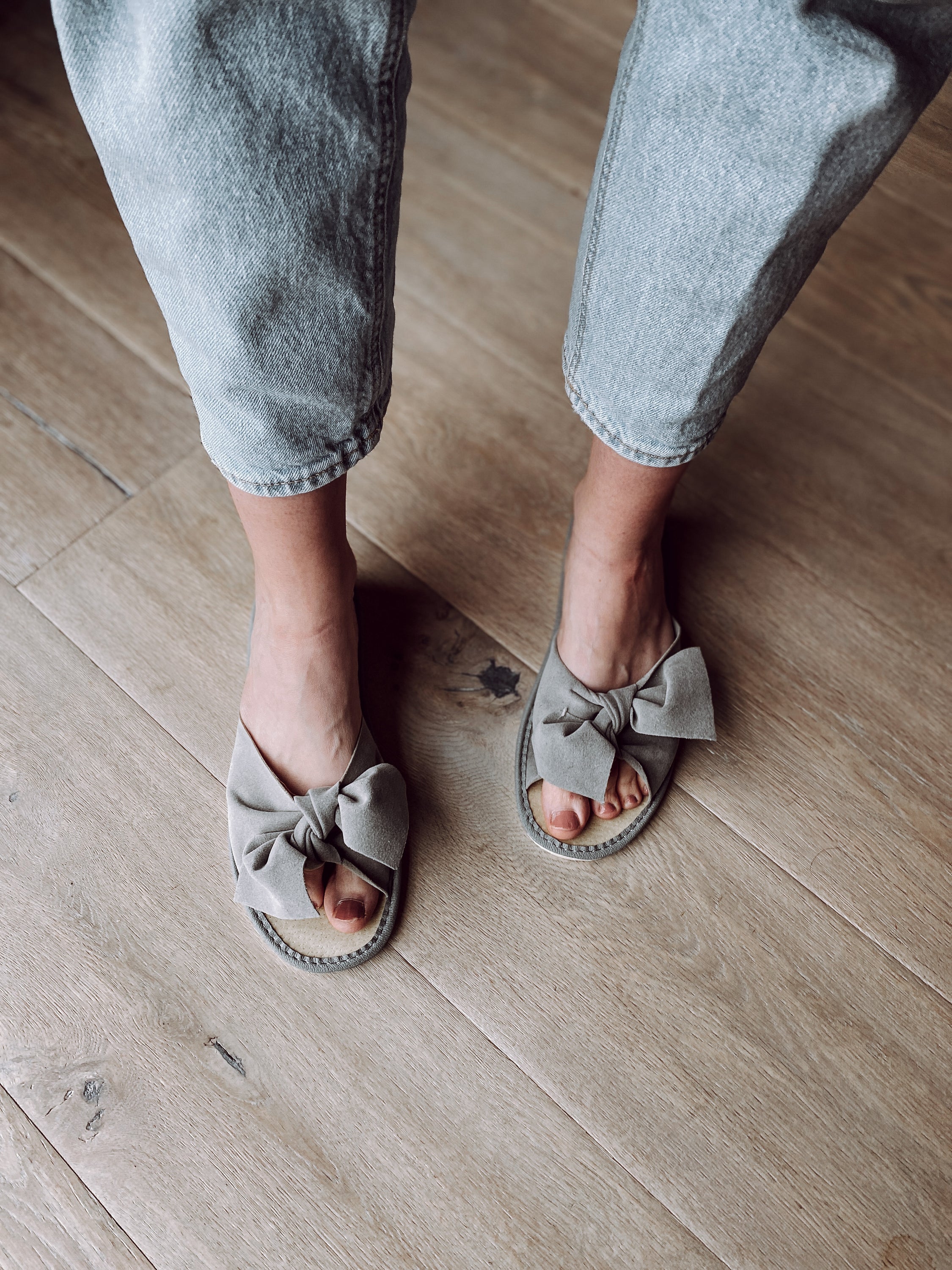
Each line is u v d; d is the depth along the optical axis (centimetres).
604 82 113
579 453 90
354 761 71
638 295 57
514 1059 67
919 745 78
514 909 71
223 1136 64
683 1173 64
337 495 63
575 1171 64
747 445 91
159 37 46
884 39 49
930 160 60
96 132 49
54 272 96
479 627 81
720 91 50
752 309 56
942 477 90
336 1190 63
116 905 70
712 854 74
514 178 105
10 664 78
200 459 88
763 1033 68
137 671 78
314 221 50
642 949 70
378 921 70
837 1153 65
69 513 84
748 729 78
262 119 48
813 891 73
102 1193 63
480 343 95
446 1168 64
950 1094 67
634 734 74
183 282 51
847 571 85
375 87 49
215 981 68
